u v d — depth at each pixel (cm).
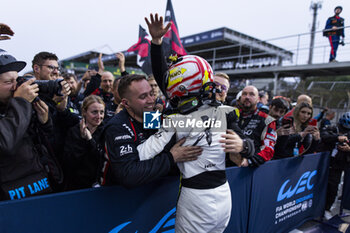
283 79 1009
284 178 213
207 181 101
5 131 89
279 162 205
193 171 101
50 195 97
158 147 97
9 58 103
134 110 111
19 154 102
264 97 420
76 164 150
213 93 101
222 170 107
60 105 160
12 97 104
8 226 88
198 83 95
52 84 114
